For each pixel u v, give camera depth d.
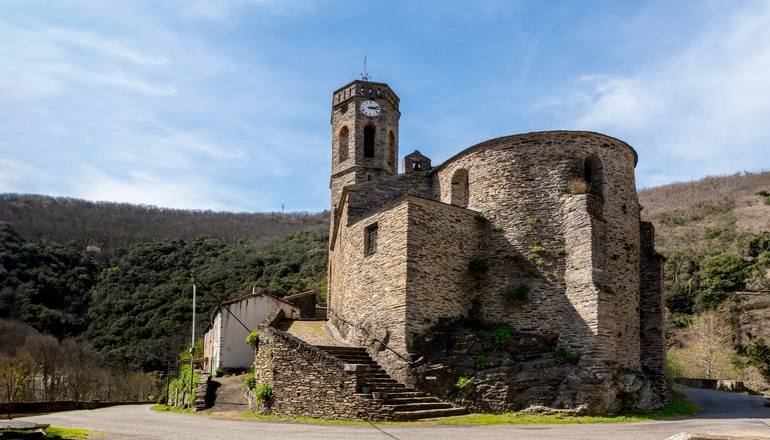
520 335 20.70
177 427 14.26
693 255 70.50
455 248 22.44
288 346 18.80
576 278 20.69
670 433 13.68
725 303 59.78
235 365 29.73
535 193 22.48
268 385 19.05
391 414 16.33
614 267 21.52
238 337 30.20
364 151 35.62
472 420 16.61
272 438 12.08
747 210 86.00
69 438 11.20
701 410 22.38
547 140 22.83
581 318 20.06
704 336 50.38
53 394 44.41
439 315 21.33
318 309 39.47
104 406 30.08
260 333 20.28
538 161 22.77
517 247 22.22
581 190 21.73
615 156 22.81
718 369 46.44
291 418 17.31
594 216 20.95
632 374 20.12
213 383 24.41
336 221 30.98
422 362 19.58
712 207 91.75
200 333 54.72
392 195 27.11
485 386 18.89
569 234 21.41
